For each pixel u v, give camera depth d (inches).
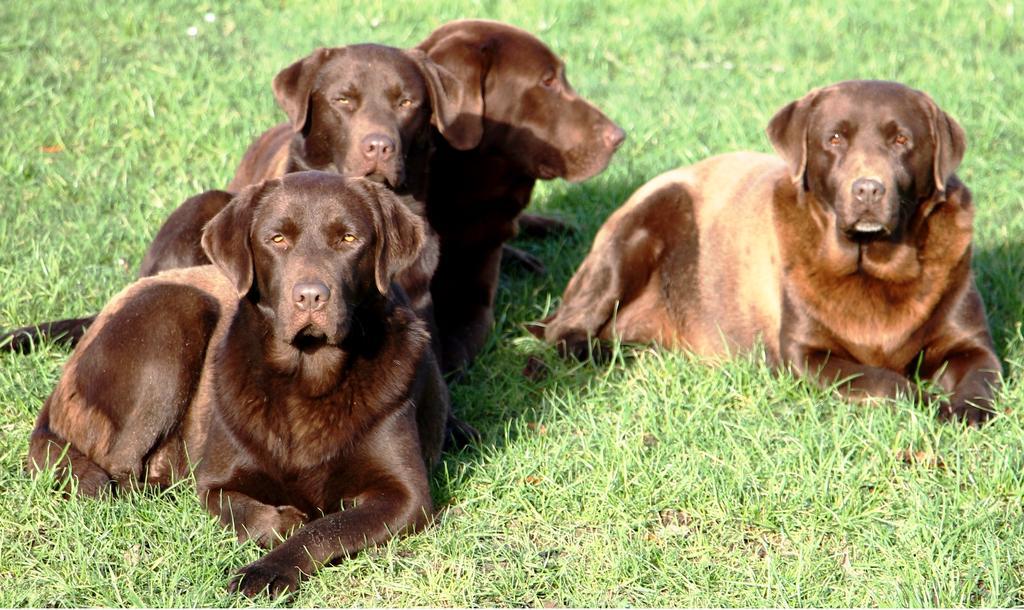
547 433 364.5
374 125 402.6
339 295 295.3
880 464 340.2
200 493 315.6
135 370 333.7
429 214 467.8
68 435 337.4
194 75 708.0
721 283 449.4
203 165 600.4
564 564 294.7
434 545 303.1
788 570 292.4
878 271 396.5
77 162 593.0
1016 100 686.5
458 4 877.8
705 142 648.4
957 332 398.3
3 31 758.5
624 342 464.8
